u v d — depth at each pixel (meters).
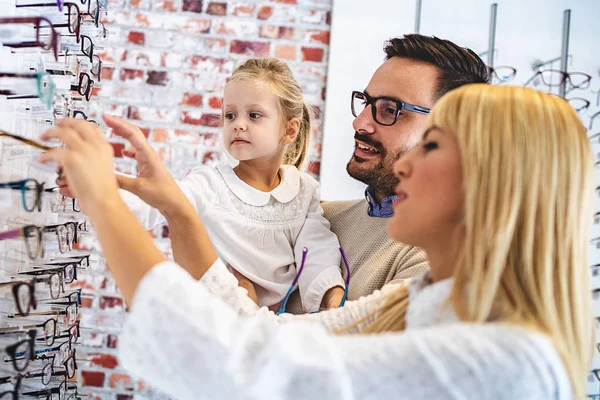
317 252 1.20
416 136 1.08
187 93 2.14
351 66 2.11
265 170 1.34
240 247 1.21
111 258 0.57
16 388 0.59
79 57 0.77
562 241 0.60
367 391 0.49
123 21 2.13
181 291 0.51
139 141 0.84
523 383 0.49
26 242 0.60
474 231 0.59
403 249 1.02
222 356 0.48
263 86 1.34
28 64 0.65
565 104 0.65
